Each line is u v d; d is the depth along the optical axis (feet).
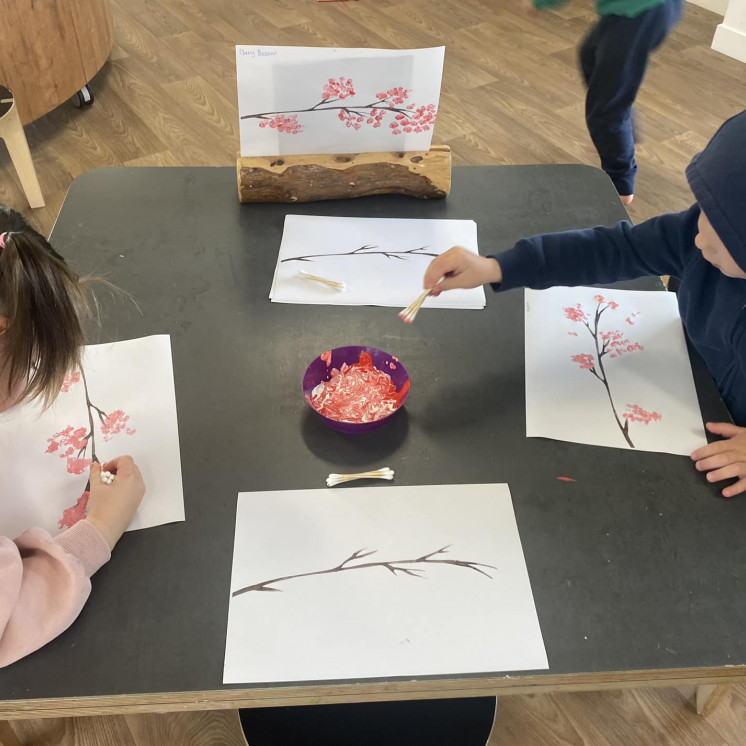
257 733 3.51
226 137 8.71
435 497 2.72
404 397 2.99
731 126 2.60
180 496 2.70
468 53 10.41
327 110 3.86
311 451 2.86
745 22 10.09
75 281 2.60
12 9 7.59
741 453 2.83
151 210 4.03
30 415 2.95
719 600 2.45
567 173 4.42
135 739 4.24
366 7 11.43
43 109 8.43
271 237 3.89
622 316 3.51
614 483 2.78
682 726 4.31
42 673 2.23
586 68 7.07
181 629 2.35
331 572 2.50
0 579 2.29
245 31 10.73
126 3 11.33
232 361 3.21
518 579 2.49
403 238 3.92
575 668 2.28
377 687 2.26
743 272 2.67
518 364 3.24
